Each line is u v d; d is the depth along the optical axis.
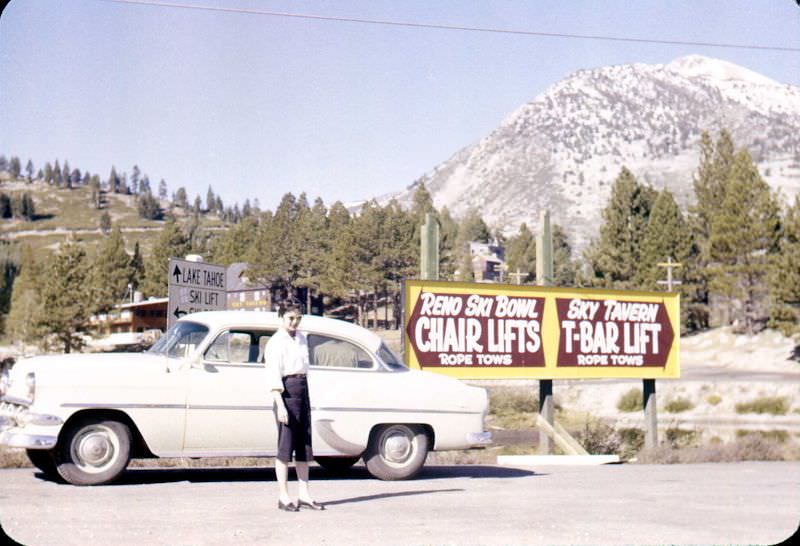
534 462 15.62
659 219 100.81
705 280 101.44
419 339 15.74
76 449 9.80
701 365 83.50
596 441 18.95
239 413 10.36
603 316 17.36
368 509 8.41
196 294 16.80
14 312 112.06
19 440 9.48
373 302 164.25
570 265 171.75
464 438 11.38
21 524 7.20
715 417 52.09
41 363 9.81
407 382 11.23
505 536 7.02
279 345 8.41
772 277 80.44
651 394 18.00
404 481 11.04
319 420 10.70
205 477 11.19
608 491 10.30
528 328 16.62
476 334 16.17
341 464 12.41
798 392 59.19
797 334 81.62
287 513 8.06
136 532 6.92
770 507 9.02
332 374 10.89
